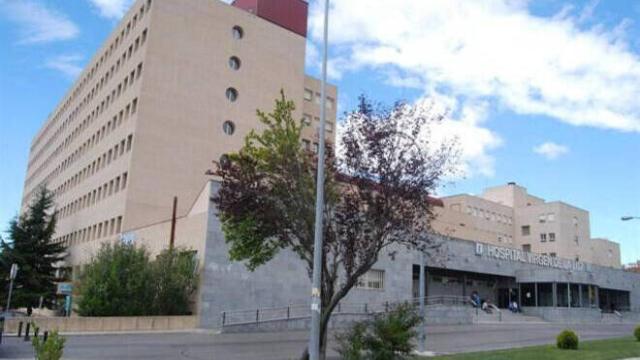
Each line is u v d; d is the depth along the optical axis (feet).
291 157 51.62
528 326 133.59
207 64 167.53
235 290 106.52
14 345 68.85
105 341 75.51
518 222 324.19
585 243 326.44
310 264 51.60
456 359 57.21
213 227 106.42
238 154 52.26
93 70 210.18
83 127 212.43
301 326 103.40
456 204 293.84
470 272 177.78
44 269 155.53
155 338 81.35
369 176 50.06
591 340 90.68
